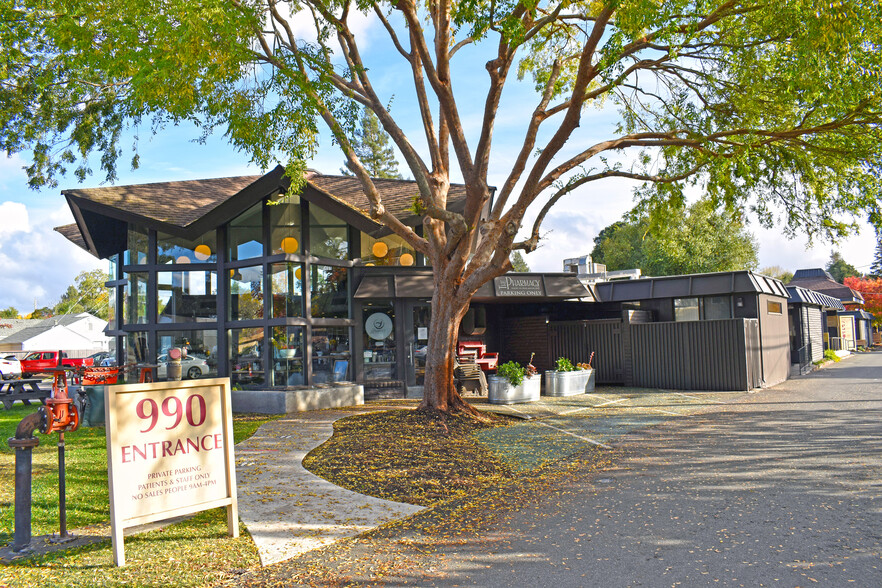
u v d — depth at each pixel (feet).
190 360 55.62
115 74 33.22
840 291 156.66
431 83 39.55
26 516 17.78
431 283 58.18
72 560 16.99
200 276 56.44
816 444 32.07
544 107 43.21
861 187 40.86
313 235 54.80
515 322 73.51
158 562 16.81
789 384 66.95
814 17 28.71
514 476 27.09
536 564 16.30
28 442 17.70
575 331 69.26
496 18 34.50
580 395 58.29
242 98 38.37
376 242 58.80
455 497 23.73
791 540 17.53
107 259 70.08
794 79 34.04
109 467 16.74
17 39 36.60
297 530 19.57
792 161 41.19
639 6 28.94
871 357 121.29
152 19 31.35
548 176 41.29
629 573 15.46
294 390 50.26
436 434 36.01
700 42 39.47
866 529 18.35
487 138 39.91
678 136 45.60
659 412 46.26
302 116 36.09
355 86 43.24
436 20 43.29
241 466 28.99
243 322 53.47
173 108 36.60
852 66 32.07
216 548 17.98
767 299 68.90
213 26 32.01
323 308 54.80
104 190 60.34
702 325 61.77
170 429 18.10
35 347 201.46
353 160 40.91
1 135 46.55
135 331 57.21
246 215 54.70
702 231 123.13
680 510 20.92
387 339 57.82
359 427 38.75
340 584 15.24
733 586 14.46
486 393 59.21
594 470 27.84
